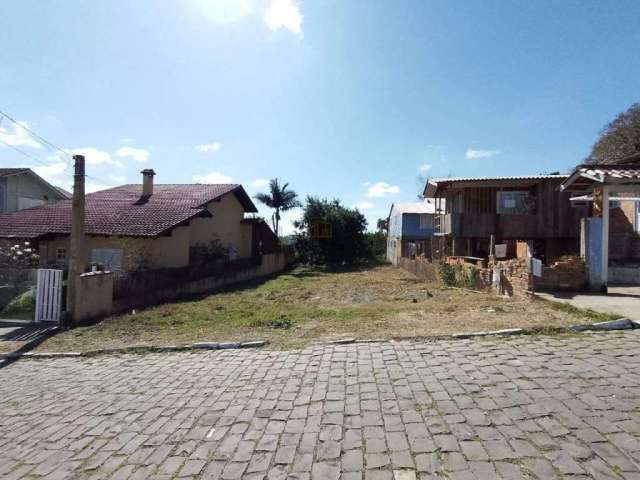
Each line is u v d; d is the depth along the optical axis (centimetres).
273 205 3919
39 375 609
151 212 1820
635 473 270
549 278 1044
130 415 435
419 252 2791
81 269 976
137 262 1581
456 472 287
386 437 345
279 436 362
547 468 282
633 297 916
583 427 333
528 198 2102
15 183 2592
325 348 637
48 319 959
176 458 337
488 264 1362
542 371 464
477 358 530
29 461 351
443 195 2477
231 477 304
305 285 1894
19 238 1658
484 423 354
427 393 430
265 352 643
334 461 314
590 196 1348
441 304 1044
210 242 2184
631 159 1809
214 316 1014
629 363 473
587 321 683
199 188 2319
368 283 1883
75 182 971
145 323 932
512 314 800
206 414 421
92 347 744
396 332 709
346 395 443
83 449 366
